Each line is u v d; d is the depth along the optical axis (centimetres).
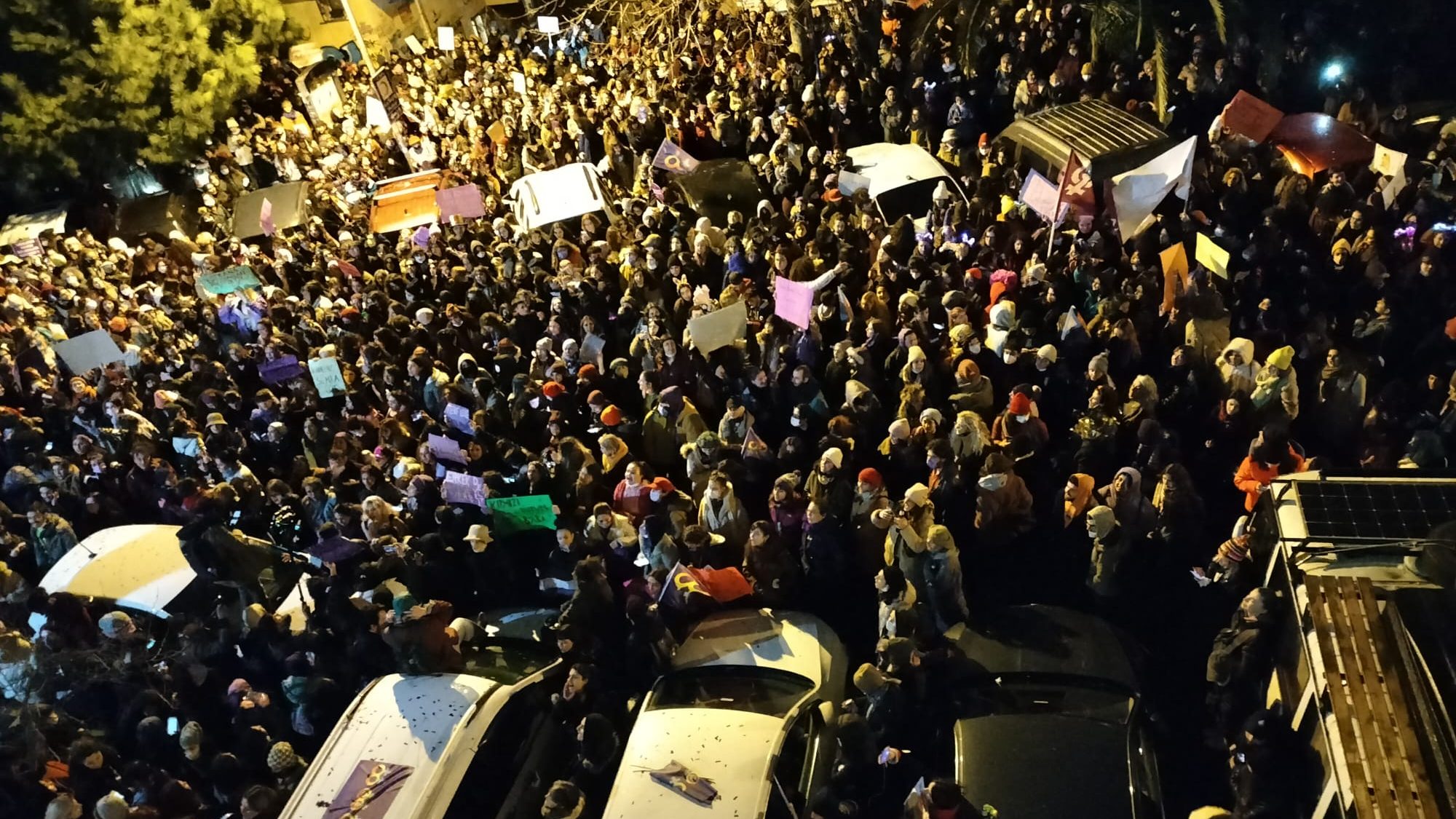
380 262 1794
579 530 1012
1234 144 1337
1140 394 945
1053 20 1655
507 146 2159
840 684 866
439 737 784
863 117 1812
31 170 2364
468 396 1242
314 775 779
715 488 948
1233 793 750
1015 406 962
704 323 1162
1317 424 992
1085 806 674
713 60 2116
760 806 713
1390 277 1082
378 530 1040
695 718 791
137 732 898
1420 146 1360
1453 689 582
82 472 1320
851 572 974
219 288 1706
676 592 891
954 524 974
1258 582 822
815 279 1274
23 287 1923
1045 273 1162
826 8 1923
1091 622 831
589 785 807
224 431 1284
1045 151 1385
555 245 1562
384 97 2436
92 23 2341
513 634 939
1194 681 867
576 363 1279
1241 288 1101
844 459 960
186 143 2534
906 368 1042
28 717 927
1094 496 908
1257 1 1399
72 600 1062
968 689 791
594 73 2369
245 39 2750
